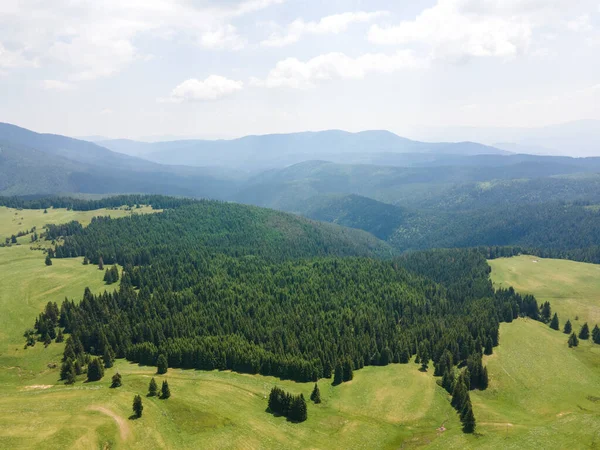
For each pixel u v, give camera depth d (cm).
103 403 10012
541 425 10762
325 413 11300
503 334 16825
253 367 13688
